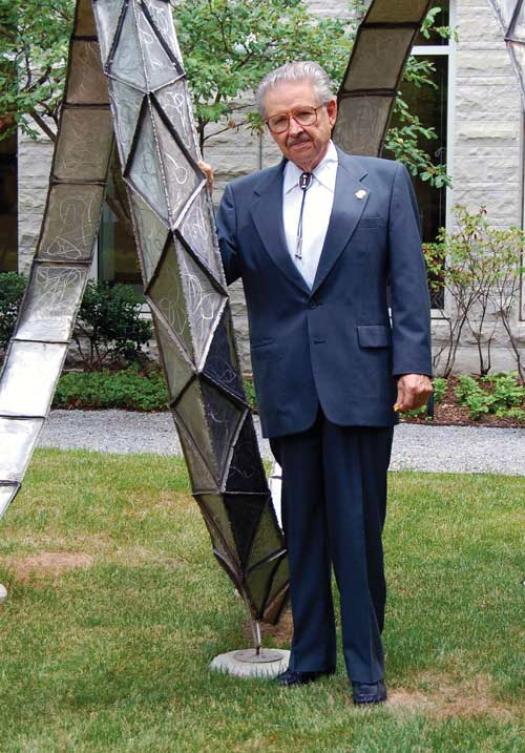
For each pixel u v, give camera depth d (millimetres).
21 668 4273
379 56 5148
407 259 3887
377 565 4020
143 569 5602
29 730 3707
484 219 11641
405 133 10734
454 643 4516
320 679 4113
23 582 5379
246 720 3764
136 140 4113
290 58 10062
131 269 12461
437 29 10742
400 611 4926
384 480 4016
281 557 4219
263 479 4129
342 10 11633
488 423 10188
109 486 7324
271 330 4004
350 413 3861
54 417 10234
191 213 4043
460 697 3988
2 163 12391
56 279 5371
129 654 4434
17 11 9844
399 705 3889
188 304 3961
